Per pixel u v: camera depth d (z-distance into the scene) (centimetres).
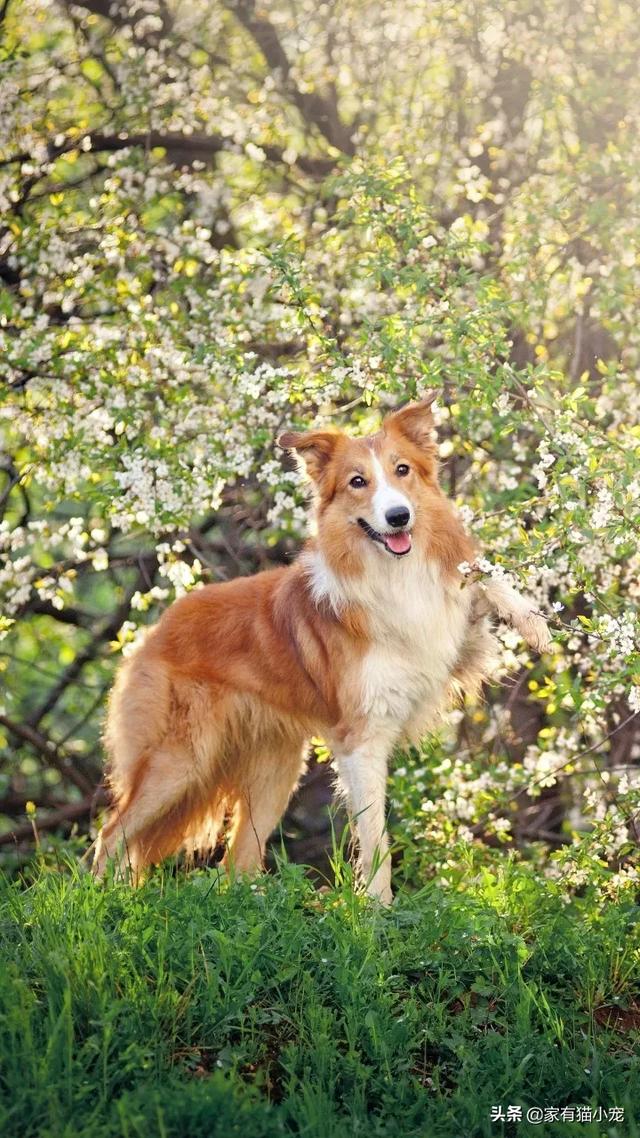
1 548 859
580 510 565
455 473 863
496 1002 498
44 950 481
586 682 799
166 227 898
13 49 913
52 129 910
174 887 554
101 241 817
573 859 635
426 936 514
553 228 826
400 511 593
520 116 927
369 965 484
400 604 623
